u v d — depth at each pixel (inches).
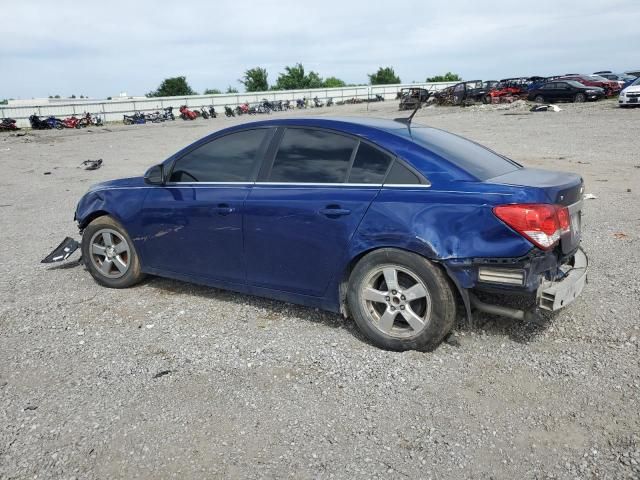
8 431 114.5
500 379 127.9
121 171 587.8
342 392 125.4
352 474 98.4
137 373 137.8
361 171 146.9
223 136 174.1
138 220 188.5
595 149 553.6
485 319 159.3
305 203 150.5
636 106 997.8
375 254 140.3
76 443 109.8
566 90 1246.9
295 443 107.7
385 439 108.0
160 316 174.7
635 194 337.4
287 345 149.9
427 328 137.1
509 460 100.6
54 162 704.4
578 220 147.3
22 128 1704.0
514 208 125.1
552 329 152.3
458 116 1147.9
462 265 129.8
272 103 2253.9
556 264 133.0
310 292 155.7
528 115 1033.5
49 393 129.5
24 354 150.8
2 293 201.6
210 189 171.5
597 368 130.7
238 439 109.6
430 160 139.9
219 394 126.6
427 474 97.8
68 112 1990.7
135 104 2154.3
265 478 98.2
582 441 104.9
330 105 2536.9
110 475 100.4
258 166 164.4
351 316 160.2
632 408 114.1
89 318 175.0
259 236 159.9
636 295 173.6
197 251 176.4
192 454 105.4
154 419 117.3
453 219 130.8
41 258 251.4
